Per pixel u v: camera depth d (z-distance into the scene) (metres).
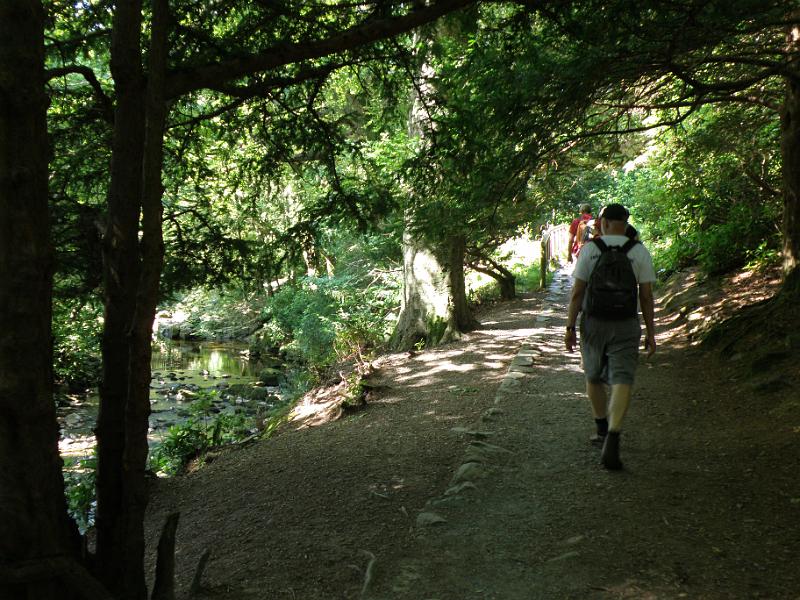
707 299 9.91
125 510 2.86
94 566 2.96
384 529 4.14
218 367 20.89
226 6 4.87
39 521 2.56
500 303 16.58
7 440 2.49
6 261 2.47
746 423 5.43
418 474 5.20
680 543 3.48
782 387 5.90
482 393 7.84
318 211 5.77
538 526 3.86
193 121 5.11
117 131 3.09
